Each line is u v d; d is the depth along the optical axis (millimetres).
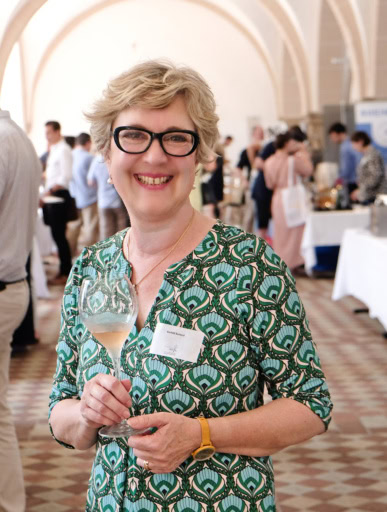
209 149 1560
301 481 3836
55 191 9523
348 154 10938
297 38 17500
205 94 1523
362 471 3945
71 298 1693
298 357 1515
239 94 22094
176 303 1533
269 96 22125
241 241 1573
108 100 1516
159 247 1603
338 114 13047
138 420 1418
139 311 1592
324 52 17297
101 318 1458
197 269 1550
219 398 1505
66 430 1614
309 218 9484
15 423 4672
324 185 10750
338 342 6727
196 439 1448
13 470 3199
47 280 10055
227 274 1539
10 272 3084
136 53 21719
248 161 14602
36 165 3246
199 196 9000
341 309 8195
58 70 21453
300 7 17047
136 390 1527
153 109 1492
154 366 1516
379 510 3484
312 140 17672
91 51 21500
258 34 20719
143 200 1539
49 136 9445
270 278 1533
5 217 3061
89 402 1431
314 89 17578
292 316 1525
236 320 1516
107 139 1567
